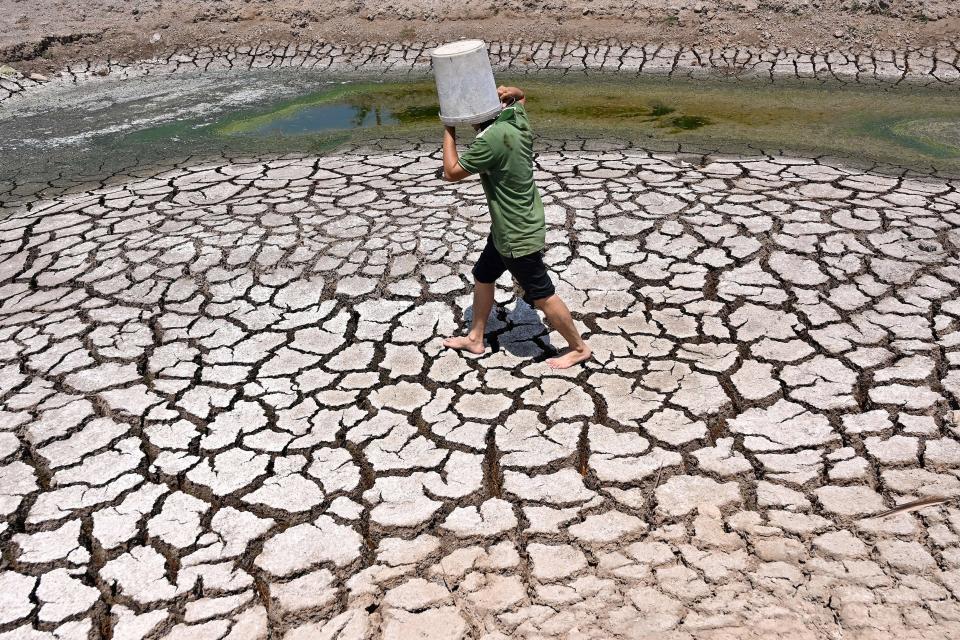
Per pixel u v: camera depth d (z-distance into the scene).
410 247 5.60
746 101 9.34
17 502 3.59
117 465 3.79
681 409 4.01
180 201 6.79
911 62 10.28
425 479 3.66
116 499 3.61
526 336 4.64
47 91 11.27
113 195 7.11
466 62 3.55
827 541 3.27
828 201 6.13
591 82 10.39
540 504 3.51
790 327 4.60
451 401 4.13
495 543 3.34
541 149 7.79
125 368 4.47
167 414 4.11
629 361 4.38
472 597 3.11
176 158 8.22
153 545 3.38
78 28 12.66
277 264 5.46
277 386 4.30
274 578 3.22
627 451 3.76
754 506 3.46
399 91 10.48
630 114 8.98
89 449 3.89
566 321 4.17
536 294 4.07
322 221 6.10
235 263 5.50
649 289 5.02
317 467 3.74
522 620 3.00
